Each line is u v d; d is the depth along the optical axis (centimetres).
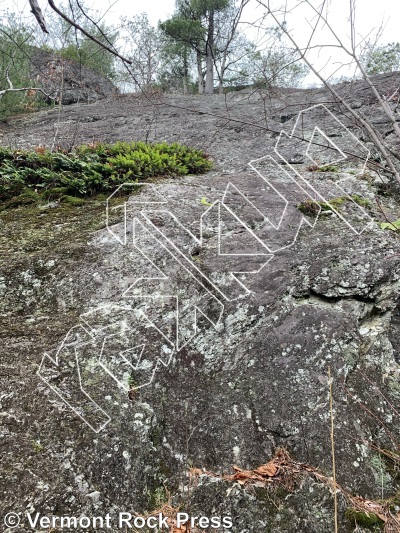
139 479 205
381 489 213
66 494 190
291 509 202
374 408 240
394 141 484
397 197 423
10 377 228
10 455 195
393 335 286
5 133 789
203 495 206
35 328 266
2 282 301
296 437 226
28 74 876
